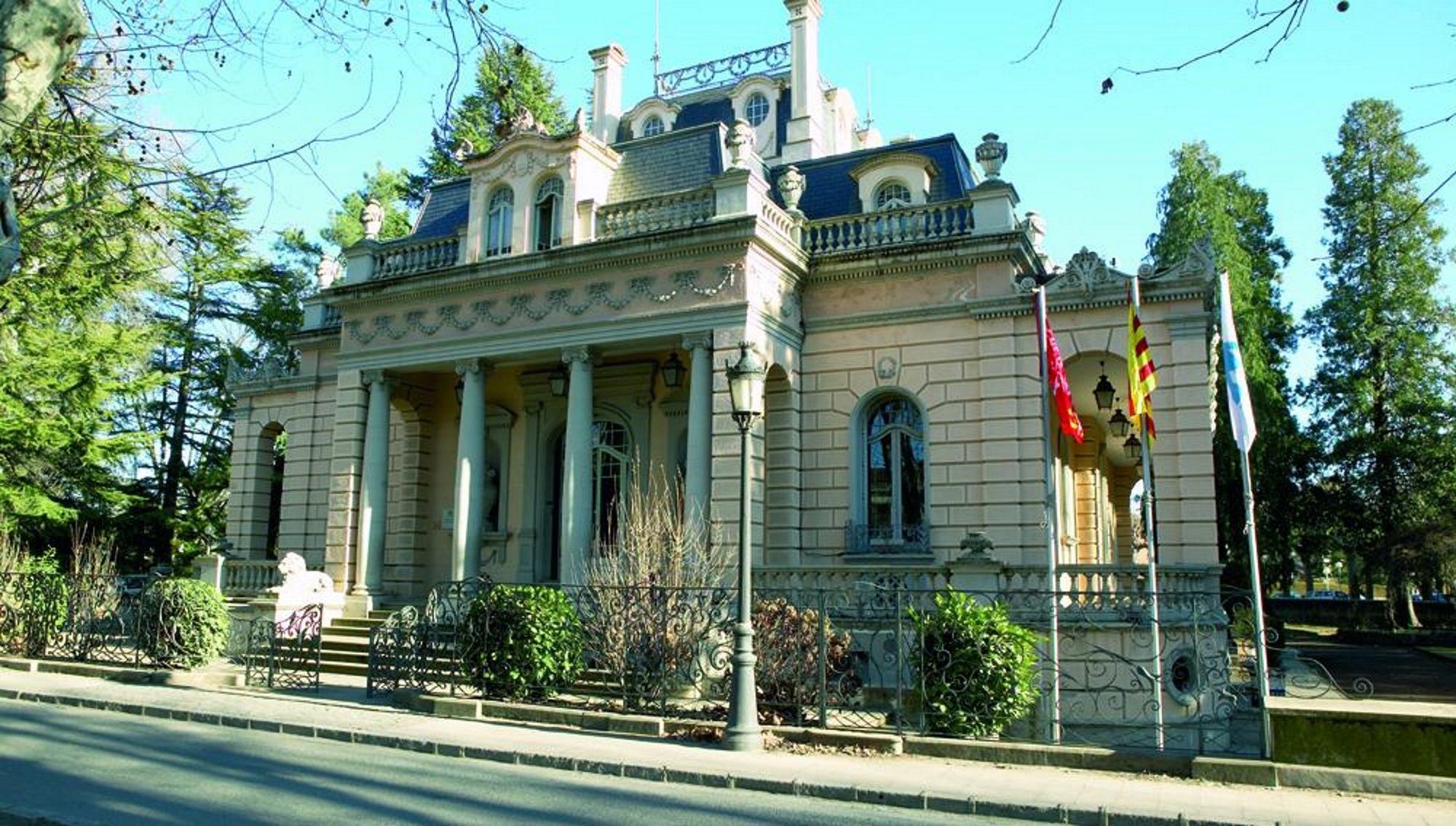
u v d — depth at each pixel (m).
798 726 13.60
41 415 26.92
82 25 6.39
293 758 11.87
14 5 5.94
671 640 15.05
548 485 25.89
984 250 21.14
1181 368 19.81
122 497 32.44
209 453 40.19
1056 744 12.17
